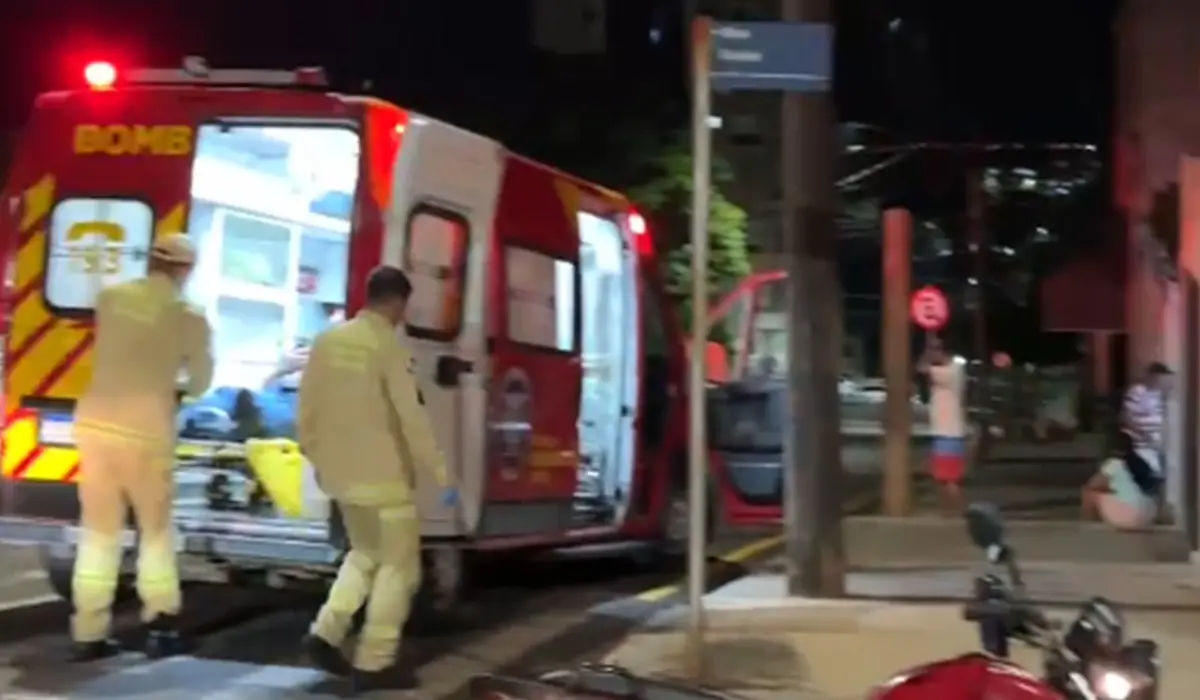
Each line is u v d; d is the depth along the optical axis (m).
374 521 8.31
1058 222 41.62
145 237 9.29
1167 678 9.07
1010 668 4.71
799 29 8.69
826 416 11.68
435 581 9.57
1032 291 50.19
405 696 8.46
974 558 14.25
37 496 9.24
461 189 9.48
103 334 8.51
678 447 13.24
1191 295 15.27
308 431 8.30
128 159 9.34
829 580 11.75
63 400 9.25
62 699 8.11
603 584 12.79
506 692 5.10
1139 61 24.05
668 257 22.78
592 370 12.25
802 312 11.61
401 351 8.32
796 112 11.47
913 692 4.66
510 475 10.31
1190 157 18.00
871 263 50.31
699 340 8.74
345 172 9.32
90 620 8.91
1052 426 37.62
